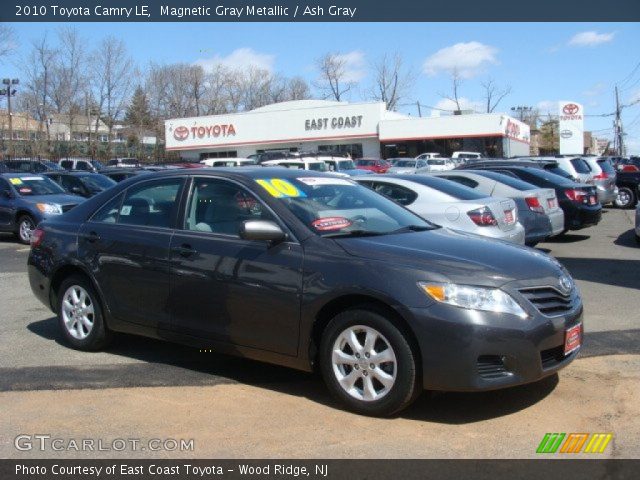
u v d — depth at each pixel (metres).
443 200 8.77
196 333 5.22
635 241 13.43
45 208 14.77
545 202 10.99
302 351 4.68
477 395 4.82
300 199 5.18
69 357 5.93
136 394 4.96
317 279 4.55
